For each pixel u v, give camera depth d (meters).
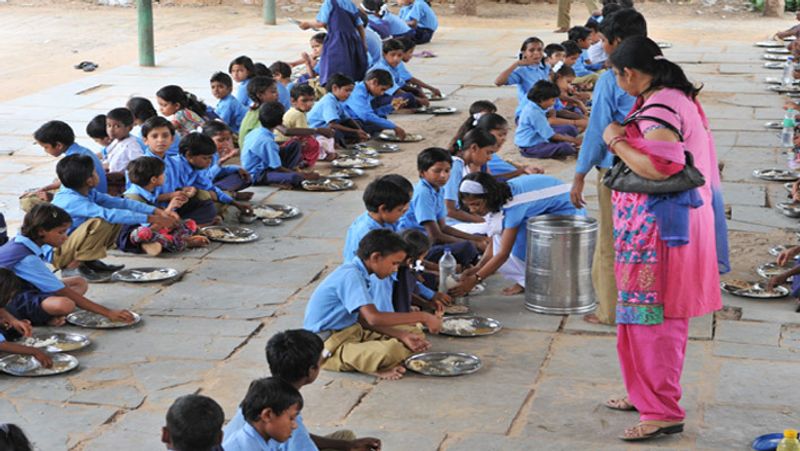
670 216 4.94
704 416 5.52
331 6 14.04
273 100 10.87
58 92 15.02
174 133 9.42
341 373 6.11
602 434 5.35
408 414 5.59
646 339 5.13
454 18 22.88
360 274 6.09
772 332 6.66
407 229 7.01
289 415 4.33
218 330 6.77
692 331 6.67
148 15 16.92
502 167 9.12
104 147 9.69
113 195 9.12
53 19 21.84
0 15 22.31
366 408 5.67
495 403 5.71
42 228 6.66
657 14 22.98
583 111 13.15
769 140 12.13
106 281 7.65
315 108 11.97
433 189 7.50
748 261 8.07
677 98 5.05
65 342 6.50
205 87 15.42
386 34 18.77
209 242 8.59
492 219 7.26
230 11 23.47
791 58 15.62
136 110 10.55
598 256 6.80
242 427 4.41
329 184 10.28
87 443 5.29
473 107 9.28
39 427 5.45
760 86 15.32
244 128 10.94
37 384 5.95
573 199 6.64
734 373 6.05
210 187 9.03
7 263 6.60
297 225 9.12
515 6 24.39
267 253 8.35
